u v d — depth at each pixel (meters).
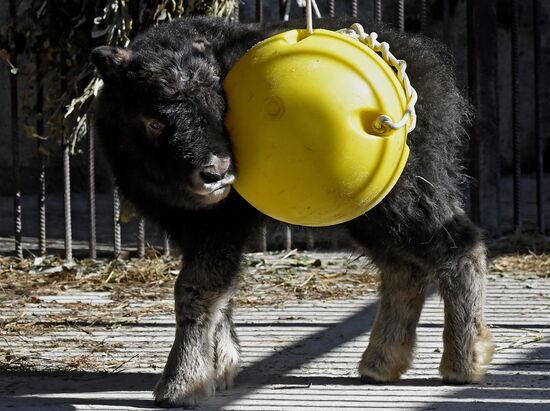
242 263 5.56
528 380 5.80
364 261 9.05
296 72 4.76
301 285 8.27
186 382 5.36
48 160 11.74
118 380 5.95
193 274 5.42
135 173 5.43
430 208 5.55
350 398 5.48
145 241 10.05
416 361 6.24
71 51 8.64
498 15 12.76
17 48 9.27
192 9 8.23
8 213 11.47
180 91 4.99
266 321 7.25
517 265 8.84
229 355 5.75
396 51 5.55
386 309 5.84
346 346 6.64
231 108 4.95
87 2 8.48
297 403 5.42
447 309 5.72
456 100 5.80
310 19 4.99
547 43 12.83
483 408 5.25
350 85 4.75
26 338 6.90
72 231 10.64
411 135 5.41
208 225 5.39
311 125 4.71
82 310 7.66
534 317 7.21
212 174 4.87
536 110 9.80
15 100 9.31
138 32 8.20
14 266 9.09
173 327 7.16
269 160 4.80
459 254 5.65
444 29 10.09
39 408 5.37
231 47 5.34
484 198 9.74
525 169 13.05
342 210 4.88
